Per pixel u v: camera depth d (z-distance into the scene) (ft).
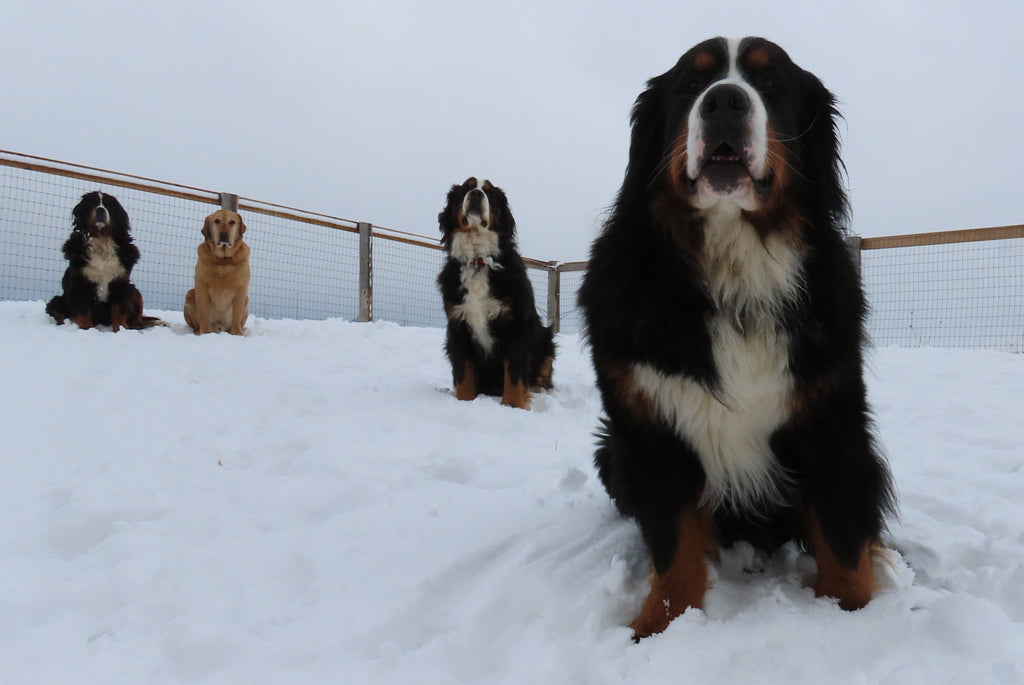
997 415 15.60
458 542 8.68
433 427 15.81
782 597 6.95
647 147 8.12
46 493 10.23
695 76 7.73
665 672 5.55
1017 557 7.91
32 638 6.30
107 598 7.20
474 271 20.29
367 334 31.73
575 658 5.88
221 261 27.81
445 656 6.04
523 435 15.78
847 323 6.93
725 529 8.39
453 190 21.26
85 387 16.52
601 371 7.54
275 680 5.70
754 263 7.09
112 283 26.86
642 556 8.29
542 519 9.54
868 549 6.99
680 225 7.31
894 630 6.01
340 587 7.45
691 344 7.00
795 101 7.83
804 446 7.04
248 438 13.76
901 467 12.00
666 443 7.20
